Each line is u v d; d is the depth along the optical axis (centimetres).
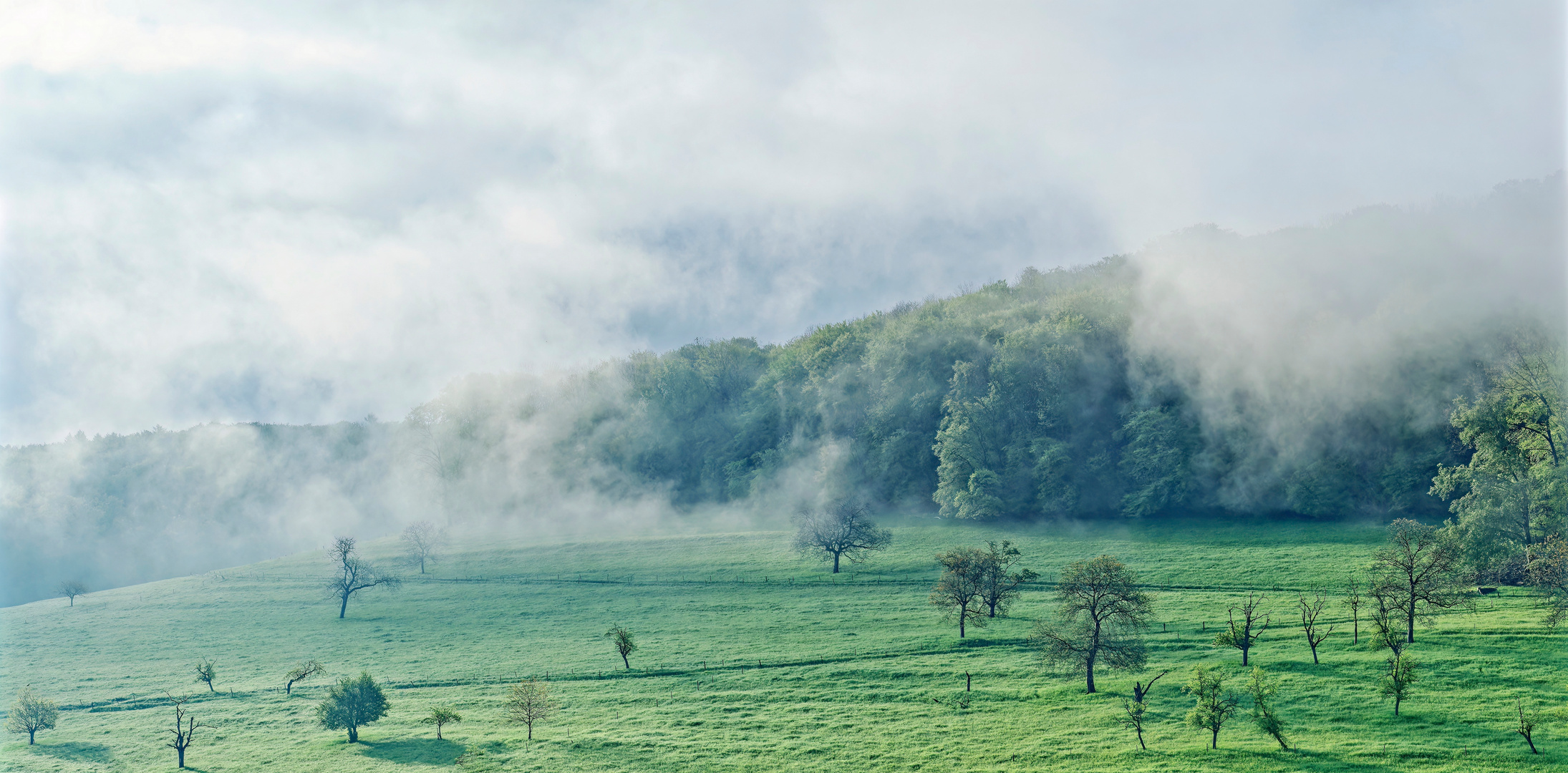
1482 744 4484
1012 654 6925
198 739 6225
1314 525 10888
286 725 6444
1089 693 5912
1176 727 5150
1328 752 4569
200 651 9012
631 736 5681
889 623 8206
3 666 8650
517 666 7681
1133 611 6044
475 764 5316
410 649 8600
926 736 5359
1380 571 6906
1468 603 6575
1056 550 10756
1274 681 5016
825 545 10862
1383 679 5519
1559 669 5328
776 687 6556
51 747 6159
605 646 8169
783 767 5044
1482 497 7544
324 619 10188
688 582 10831
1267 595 8050
